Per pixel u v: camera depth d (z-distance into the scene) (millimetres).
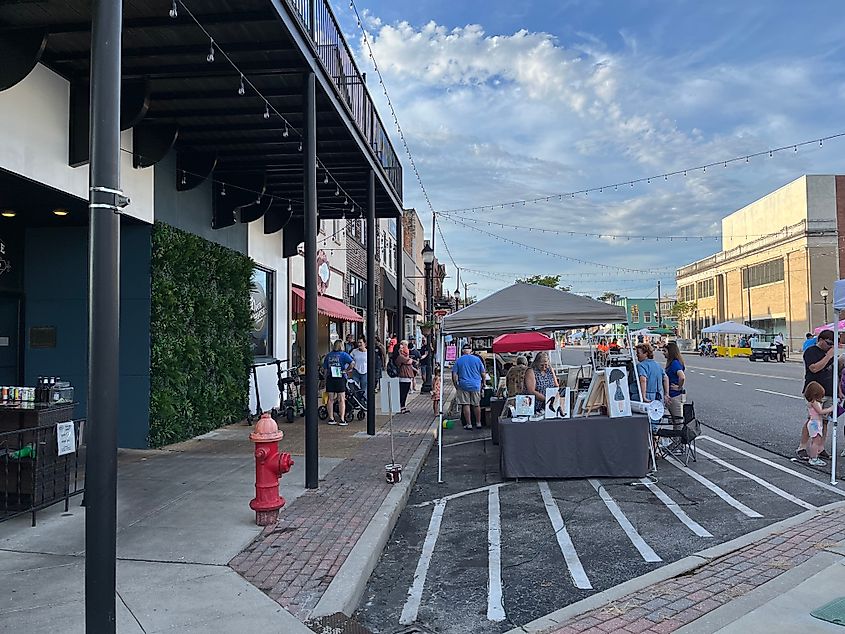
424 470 10133
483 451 11844
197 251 12125
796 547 6016
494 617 4879
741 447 11562
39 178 8023
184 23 7492
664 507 7727
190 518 6785
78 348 10523
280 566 5492
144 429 10672
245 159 12555
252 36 7910
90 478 3508
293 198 15484
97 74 3602
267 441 6535
